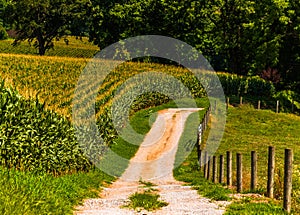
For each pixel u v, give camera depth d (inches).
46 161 989.8
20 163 910.4
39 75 2768.2
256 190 794.2
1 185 609.3
